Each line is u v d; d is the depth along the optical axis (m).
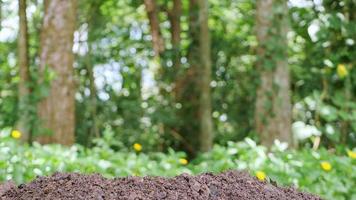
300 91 8.95
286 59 8.01
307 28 8.16
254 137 7.92
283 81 7.95
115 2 12.27
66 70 8.34
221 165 5.70
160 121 11.08
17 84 8.33
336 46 7.92
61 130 8.16
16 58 9.63
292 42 9.28
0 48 9.82
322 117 8.04
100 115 11.32
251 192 3.77
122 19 12.65
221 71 12.01
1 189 3.98
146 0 10.98
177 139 11.22
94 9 11.40
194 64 11.09
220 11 12.54
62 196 3.52
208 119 11.02
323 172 5.66
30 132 7.96
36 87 7.93
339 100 7.50
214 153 6.53
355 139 8.06
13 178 4.88
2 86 8.40
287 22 8.08
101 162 5.85
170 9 12.72
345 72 7.29
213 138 11.43
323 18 7.90
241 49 11.99
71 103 8.34
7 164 5.05
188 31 11.16
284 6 8.03
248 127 10.77
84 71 11.44
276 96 7.89
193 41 11.12
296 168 5.80
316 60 8.20
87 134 10.75
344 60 7.83
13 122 8.09
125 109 11.35
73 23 8.49
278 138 7.83
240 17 12.31
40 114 8.11
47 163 5.48
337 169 5.86
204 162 6.16
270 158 5.86
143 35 12.59
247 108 11.52
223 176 3.93
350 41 7.77
